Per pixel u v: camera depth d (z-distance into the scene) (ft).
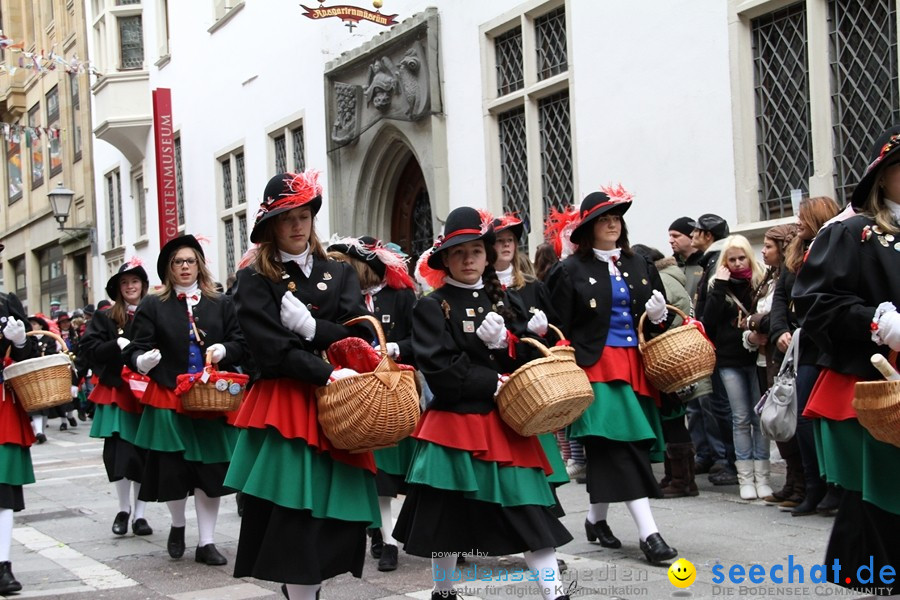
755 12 25.23
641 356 17.30
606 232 17.62
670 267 24.09
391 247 21.74
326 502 12.59
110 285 22.98
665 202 28.07
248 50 53.88
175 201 62.59
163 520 24.77
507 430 13.82
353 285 13.57
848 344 11.51
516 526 13.46
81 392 53.62
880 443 11.02
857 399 10.50
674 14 27.50
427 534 13.84
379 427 12.04
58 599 16.87
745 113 25.54
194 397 18.62
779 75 25.04
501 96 35.12
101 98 67.56
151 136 66.80
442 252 14.42
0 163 103.81
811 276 11.57
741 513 20.83
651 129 28.43
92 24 71.26
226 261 58.13
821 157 23.58
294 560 12.41
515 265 17.61
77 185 82.89
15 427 17.80
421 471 13.75
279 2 50.16
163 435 19.35
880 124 22.53
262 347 12.62
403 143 41.50
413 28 38.04
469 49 36.09
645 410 17.58
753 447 22.41
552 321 17.38
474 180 36.09
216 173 58.34
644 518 16.84
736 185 25.70
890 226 11.43
